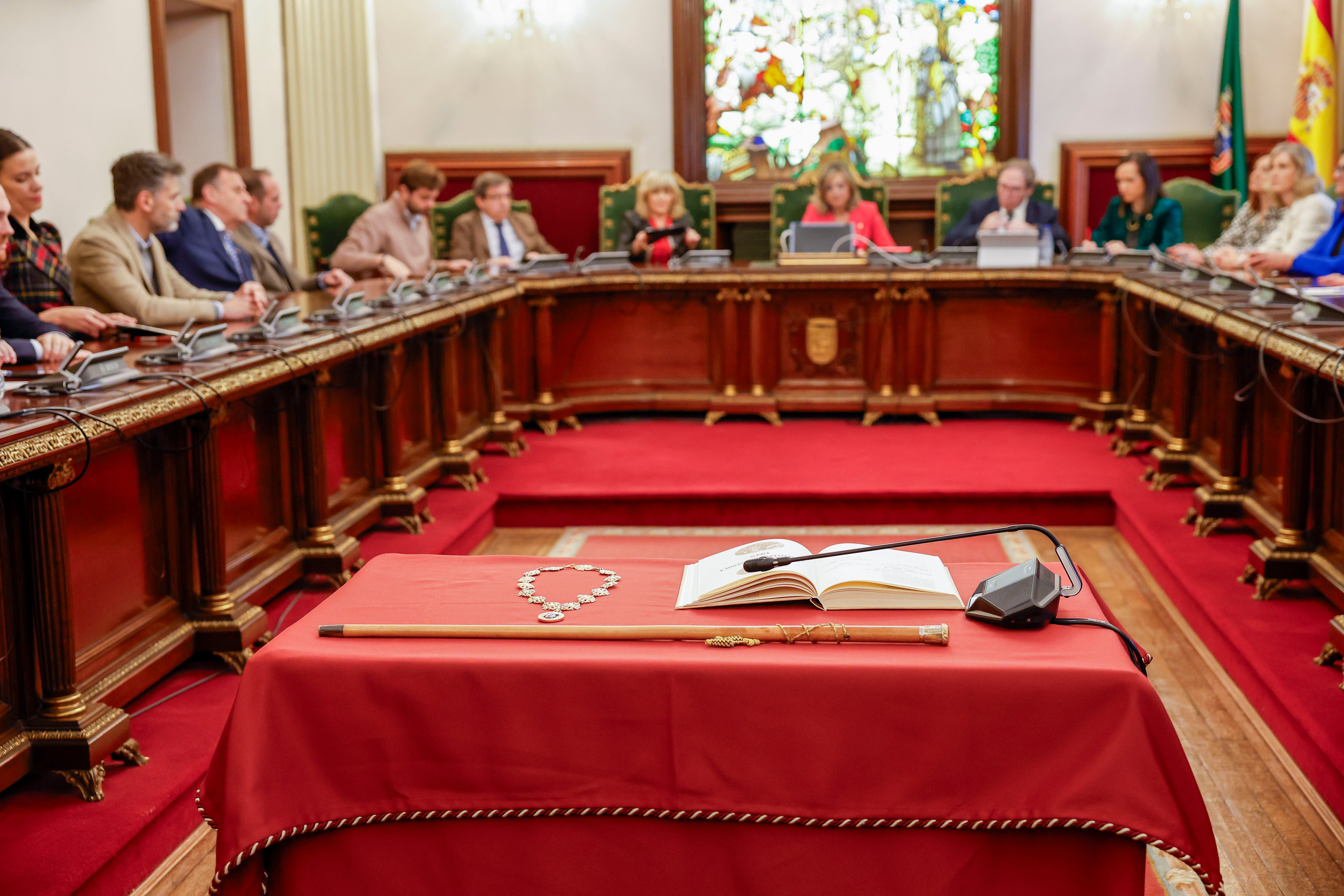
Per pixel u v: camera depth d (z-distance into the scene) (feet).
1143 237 21.44
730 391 20.83
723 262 21.45
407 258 21.40
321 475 12.62
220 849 5.93
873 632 5.99
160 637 9.85
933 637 5.95
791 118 27.48
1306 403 11.47
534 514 16.81
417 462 16.28
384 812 6.01
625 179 27.99
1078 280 19.54
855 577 6.48
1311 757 8.91
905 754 5.73
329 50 27.50
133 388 9.00
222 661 10.45
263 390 11.95
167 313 13.34
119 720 8.29
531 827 6.06
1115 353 19.51
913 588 6.44
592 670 5.84
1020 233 19.99
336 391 13.84
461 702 5.92
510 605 6.62
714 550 15.37
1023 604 6.13
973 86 27.04
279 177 27.30
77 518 8.82
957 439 19.51
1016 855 5.81
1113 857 5.71
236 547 11.41
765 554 6.96
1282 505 11.99
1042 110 27.02
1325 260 15.90
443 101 28.14
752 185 27.45
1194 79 26.58
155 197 13.47
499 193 21.99
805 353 20.76
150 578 9.88
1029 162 23.16
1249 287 14.55
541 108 28.04
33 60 18.65
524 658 5.90
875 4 26.91
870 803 5.78
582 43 27.73
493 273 20.30
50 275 12.93
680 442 19.56
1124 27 26.58
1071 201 27.12
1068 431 19.94
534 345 20.26
